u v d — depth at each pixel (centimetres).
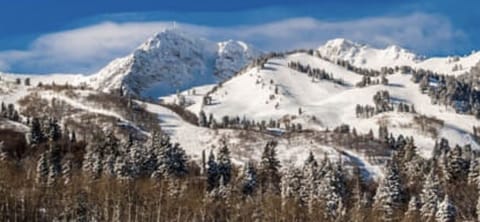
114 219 19400
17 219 19125
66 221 19388
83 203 19975
